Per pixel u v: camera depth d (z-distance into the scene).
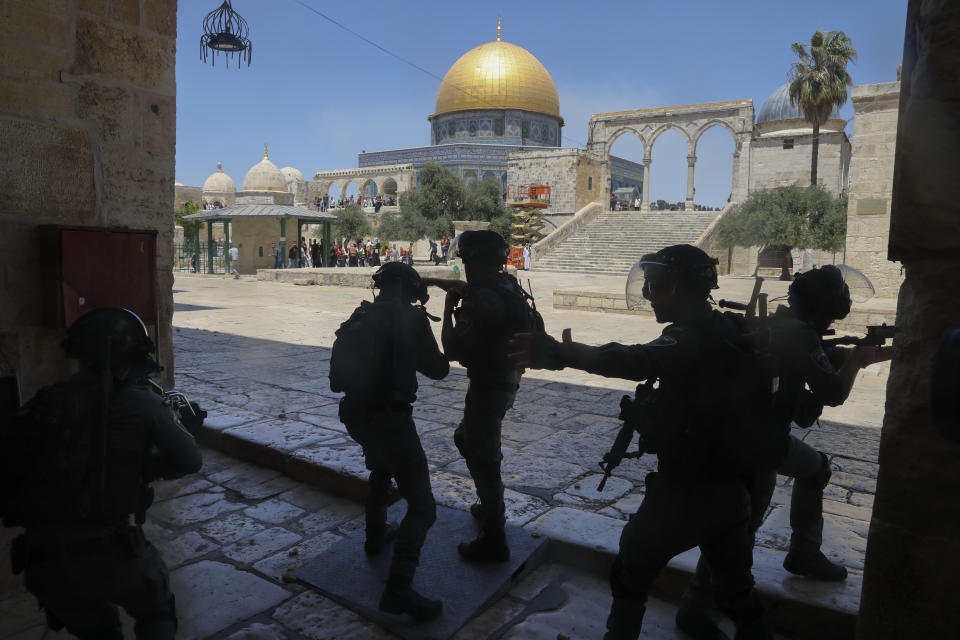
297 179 77.94
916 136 1.61
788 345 2.07
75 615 1.97
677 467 2.04
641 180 80.25
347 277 21.80
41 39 3.86
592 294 14.38
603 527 3.47
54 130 3.95
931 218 1.61
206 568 3.27
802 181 40.56
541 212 43.28
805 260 30.39
